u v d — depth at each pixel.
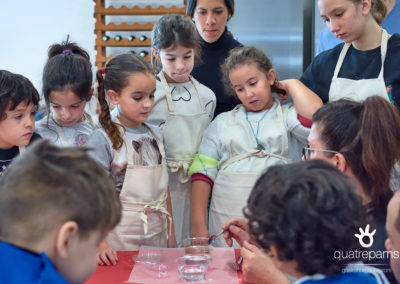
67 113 1.67
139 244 1.55
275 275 1.10
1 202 0.69
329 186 0.75
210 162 1.77
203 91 1.93
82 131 1.83
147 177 1.58
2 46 3.61
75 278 0.72
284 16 2.79
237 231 1.34
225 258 1.32
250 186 1.64
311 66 1.83
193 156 1.85
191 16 2.10
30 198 0.68
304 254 0.75
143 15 3.44
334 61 1.75
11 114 1.45
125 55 1.64
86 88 1.65
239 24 2.94
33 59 3.63
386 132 1.04
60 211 0.68
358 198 0.78
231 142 1.71
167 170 1.80
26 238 0.69
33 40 3.61
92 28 3.60
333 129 1.08
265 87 1.70
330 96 1.71
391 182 1.10
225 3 2.01
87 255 0.72
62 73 1.62
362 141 1.05
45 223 0.68
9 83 1.44
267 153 1.67
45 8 3.58
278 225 0.75
